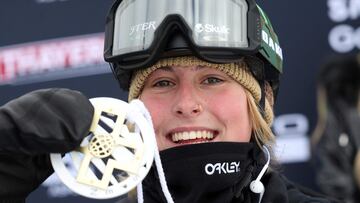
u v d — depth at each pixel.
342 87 6.75
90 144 3.08
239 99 3.56
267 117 3.84
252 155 3.66
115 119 3.26
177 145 3.51
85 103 3.07
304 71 7.07
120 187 3.07
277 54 3.84
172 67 3.50
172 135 3.53
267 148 3.76
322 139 6.70
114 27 3.64
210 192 3.54
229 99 3.53
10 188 3.14
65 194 7.34
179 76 3.51
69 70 7.39
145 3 3.54
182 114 3.49
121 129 3.11
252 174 3.72
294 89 7.07
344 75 6.77
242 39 3.50
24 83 7.48
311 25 7.08
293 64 7.08
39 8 7.47
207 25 3.45
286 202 3.72
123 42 3.55
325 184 6.57
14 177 3.14
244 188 3.68
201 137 3.51
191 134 3.50
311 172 6.96
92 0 7.38
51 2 7.45
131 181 3.08
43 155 3.18
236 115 3.54
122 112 3.13
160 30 3.39
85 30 7.39
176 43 3.41
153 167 3.56
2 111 3.02
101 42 7.34
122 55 3.52
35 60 7.47
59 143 2.97
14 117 2.99
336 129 6.66
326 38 7.05
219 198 3.55
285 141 7.04
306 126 7.03
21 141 3.00
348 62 6.80
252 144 3.59
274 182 3.77
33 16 7.48
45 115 2.99
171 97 3.53
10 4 7.51
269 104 3.89
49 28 7.45
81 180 3.05
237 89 3.57
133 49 3.49
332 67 6.82
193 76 3.50
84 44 7.38
